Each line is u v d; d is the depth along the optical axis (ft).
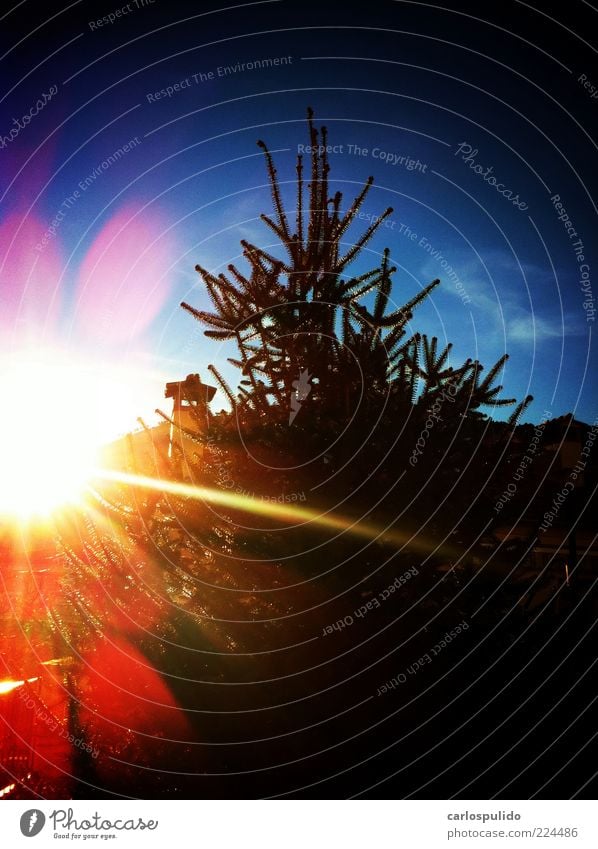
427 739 15.38
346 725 15.26
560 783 15.62
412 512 16.15
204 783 15.21
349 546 15.84
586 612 17.44
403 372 17.02
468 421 17.21
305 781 15.03
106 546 16.02
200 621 15.90
